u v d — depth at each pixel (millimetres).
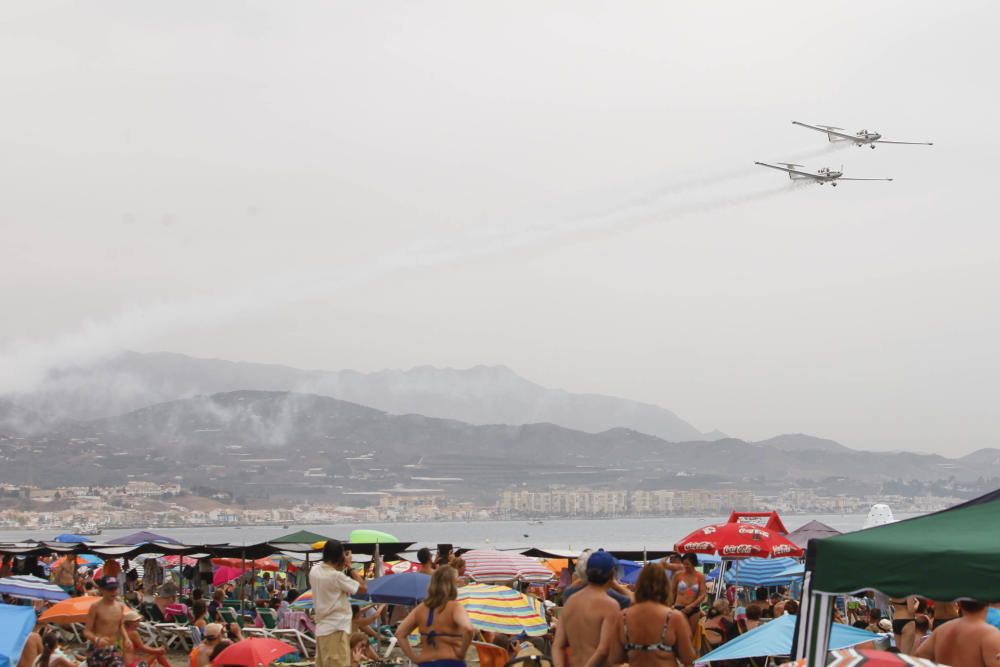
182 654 25609
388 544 30547
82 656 21000
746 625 19391
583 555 12781
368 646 21797
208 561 35375
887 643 14297
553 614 21281
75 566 33750
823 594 9680
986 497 11055
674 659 10172
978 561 8789
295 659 22859
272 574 40781
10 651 11289
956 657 9633
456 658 12180
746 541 22438
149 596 32031
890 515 30469
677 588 17359
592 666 10219
